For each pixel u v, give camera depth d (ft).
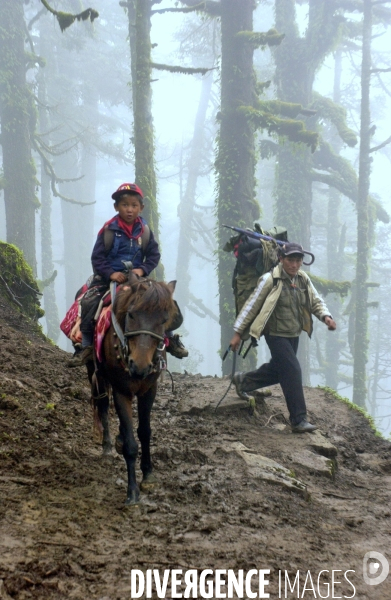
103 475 16.94
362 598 12.17
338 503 18.31
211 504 15.92
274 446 21.80
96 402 18.67
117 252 16.17
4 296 35.81
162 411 24.66
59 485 15.56
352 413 28.99
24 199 72.18
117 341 14.60
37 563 11.31
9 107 71.67
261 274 24.88
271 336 23.66
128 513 14.42
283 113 62.08
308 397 30.63
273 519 15.72
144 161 53.72
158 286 14.02
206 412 24.73
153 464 18.39
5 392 20.95
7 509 13.34
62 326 17.94
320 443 22.38
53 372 25.63
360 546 14.97
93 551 12.30
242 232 25.38
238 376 24.89
